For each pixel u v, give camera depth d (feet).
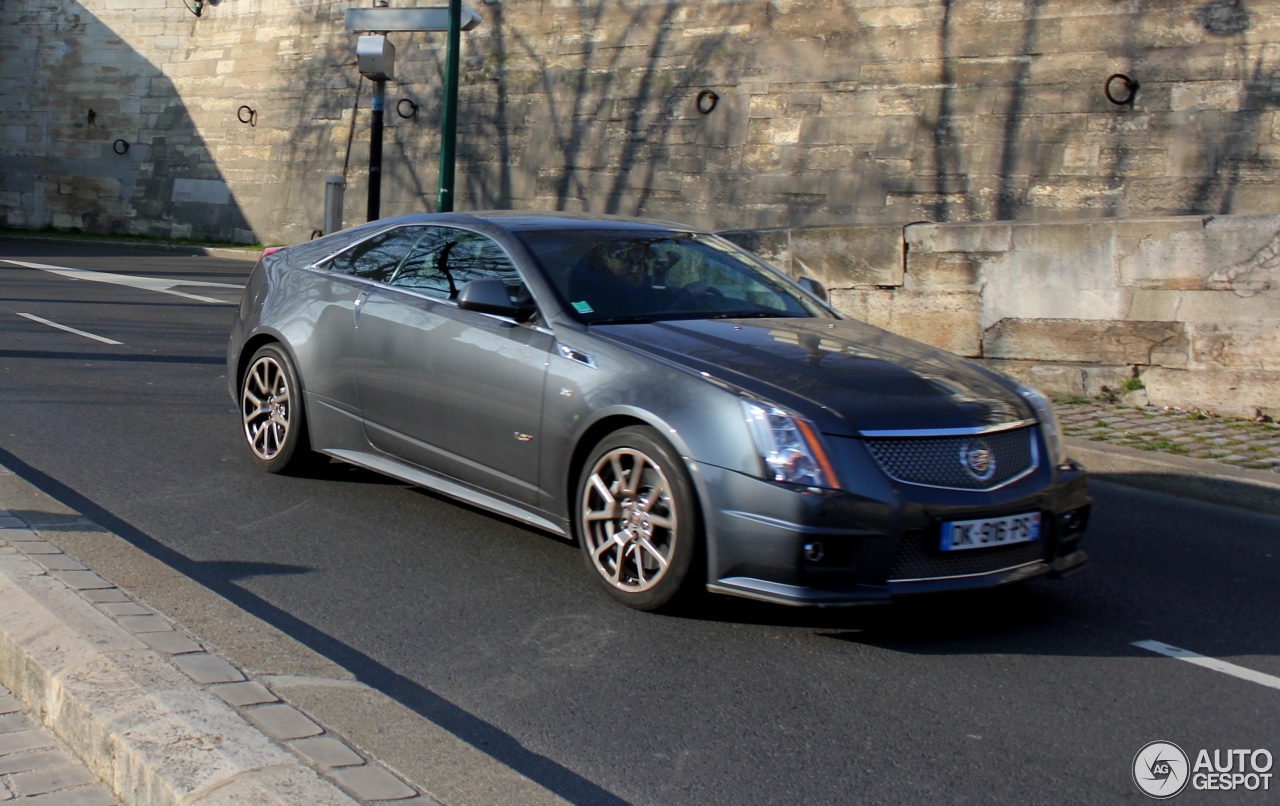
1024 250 32.22
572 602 15.51
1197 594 17.22
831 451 13.64
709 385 14.48
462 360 17.47
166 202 101.76
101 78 105.29
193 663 11.62
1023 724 12.31
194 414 27.14
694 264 18.83
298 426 20.90
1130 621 15.87
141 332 40.57
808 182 71.31
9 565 14.17
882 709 12.55
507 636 14.28
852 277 35.14
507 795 10.02
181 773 9.27
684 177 76.38
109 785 9.98
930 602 16.31
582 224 19.19
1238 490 22.95
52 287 53.98
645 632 14.53
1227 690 13.47
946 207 66.33
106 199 104.58
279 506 19.62
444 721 11.89
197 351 37.11
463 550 17.65
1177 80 59.77
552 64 83.10
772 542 13.60
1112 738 12.04
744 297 18.40
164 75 102.78
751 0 74.90
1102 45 62.08
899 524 13.62
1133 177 60.59
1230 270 29.37
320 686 12.05
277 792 8.93
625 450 14.99
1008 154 64.49
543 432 16.17
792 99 72.54
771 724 12.07
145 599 14.40
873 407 14.10
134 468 21.81
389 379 18.81
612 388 15.29
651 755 11.27
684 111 76.89
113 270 67.00
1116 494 23.82
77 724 10.52
